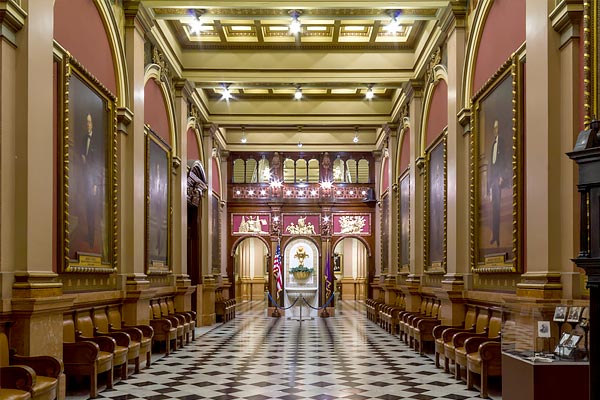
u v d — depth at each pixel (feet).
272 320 73.51
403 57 54.90
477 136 35.37
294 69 55.16
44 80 24.30
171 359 39.88
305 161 93.56
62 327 25.12
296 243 107.96
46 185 24.36
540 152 24.23
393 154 68.95
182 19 46.32
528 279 24.68
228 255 90.84
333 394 28.17
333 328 62.75
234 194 91.86
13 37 22.74
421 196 53.21
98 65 33.12
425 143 51.70
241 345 47.85
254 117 71.26
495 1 32.58
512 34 29.73
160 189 46.29
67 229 27.63
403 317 49.65
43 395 20.47
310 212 91.81
